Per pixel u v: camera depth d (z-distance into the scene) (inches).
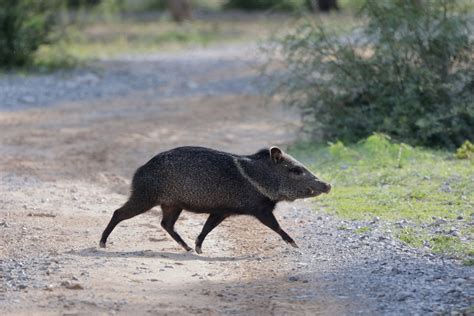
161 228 828.0
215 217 745.0
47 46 2309.3
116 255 717.3
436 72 1201.4
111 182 1064.8
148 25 3284.9
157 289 624.4
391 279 640.4
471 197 906.1
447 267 667.4
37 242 762.2
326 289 626.5
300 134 1336.1
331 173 1045.8
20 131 1416.1
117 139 1347.2
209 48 2662.4
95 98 1781.5
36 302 593.9
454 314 558.6
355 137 1218.6
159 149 1270.9
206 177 724.0
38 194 980.6
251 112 1582.2
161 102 1732.3
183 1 3388.3
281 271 679.1
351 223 828.0
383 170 1039.6
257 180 735.1
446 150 1167.0
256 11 3912.4
